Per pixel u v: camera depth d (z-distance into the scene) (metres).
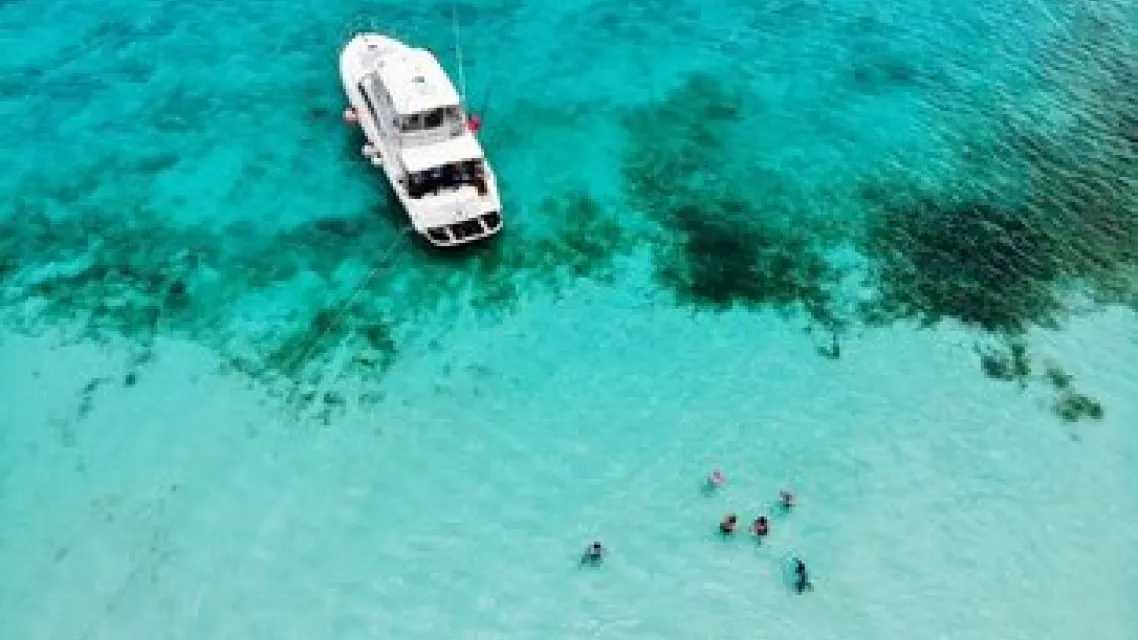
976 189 35.25
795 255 32.22
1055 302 31.20
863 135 37.28
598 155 35.28
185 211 31.75
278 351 27.83
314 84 37.09
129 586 22.64
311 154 34.09
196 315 28.59
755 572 23.83
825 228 33.28
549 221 32.47
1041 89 40.28
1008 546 24.66
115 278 29.52
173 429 25.77
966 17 44.44
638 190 34.06
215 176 33.03
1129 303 31.36
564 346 28.69
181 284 29.44
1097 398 28.34
